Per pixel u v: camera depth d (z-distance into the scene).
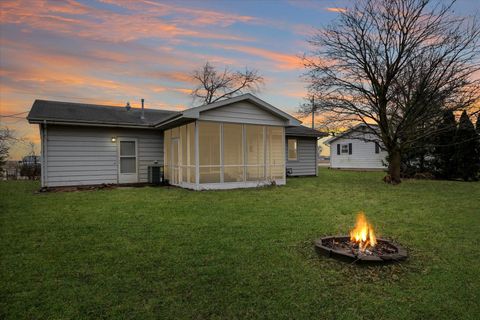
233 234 4.70
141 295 2.74
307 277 3.13
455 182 13.84
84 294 2.74
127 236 4.58
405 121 12.65
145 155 12.84
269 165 11.98
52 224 5.28
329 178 15.53
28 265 3.41
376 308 2.54
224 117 10.52
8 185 11.98
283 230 4.96
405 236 4.65
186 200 7.93
